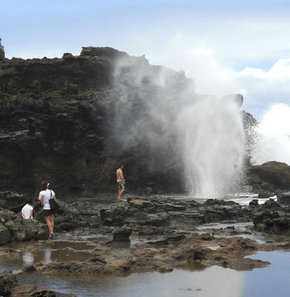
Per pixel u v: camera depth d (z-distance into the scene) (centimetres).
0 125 3497
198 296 952
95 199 3125
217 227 1841
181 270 1148
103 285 1022
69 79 3891
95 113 3575
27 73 3844
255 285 1023
